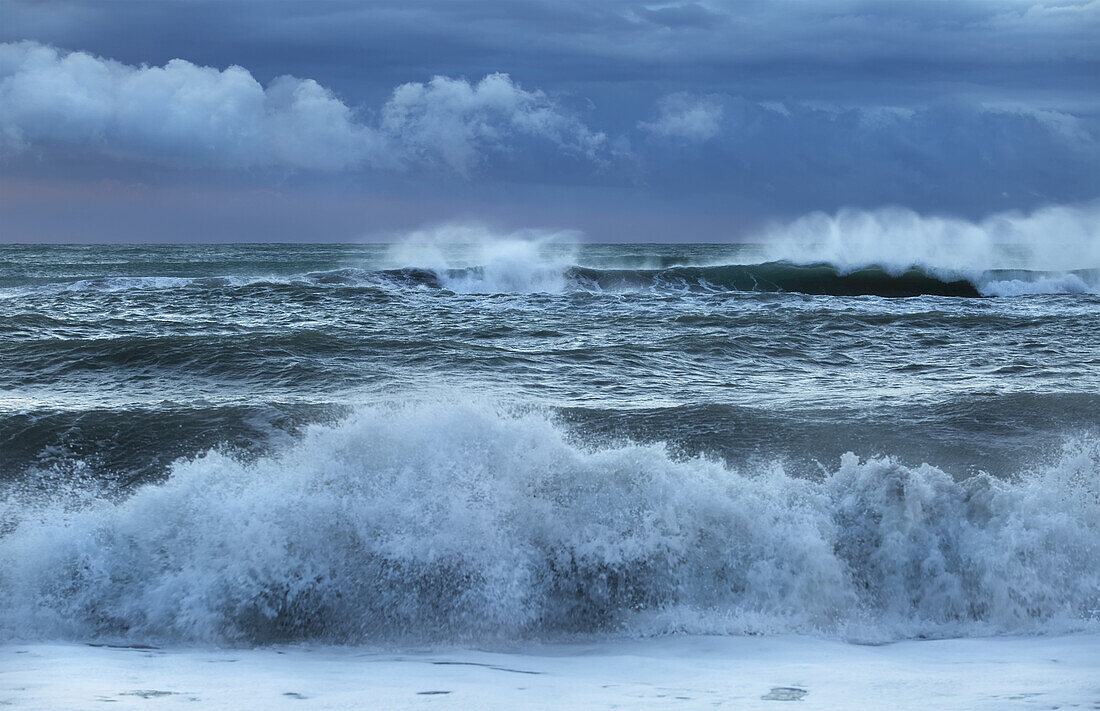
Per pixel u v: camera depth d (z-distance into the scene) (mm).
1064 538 5887
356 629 5277
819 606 5672
